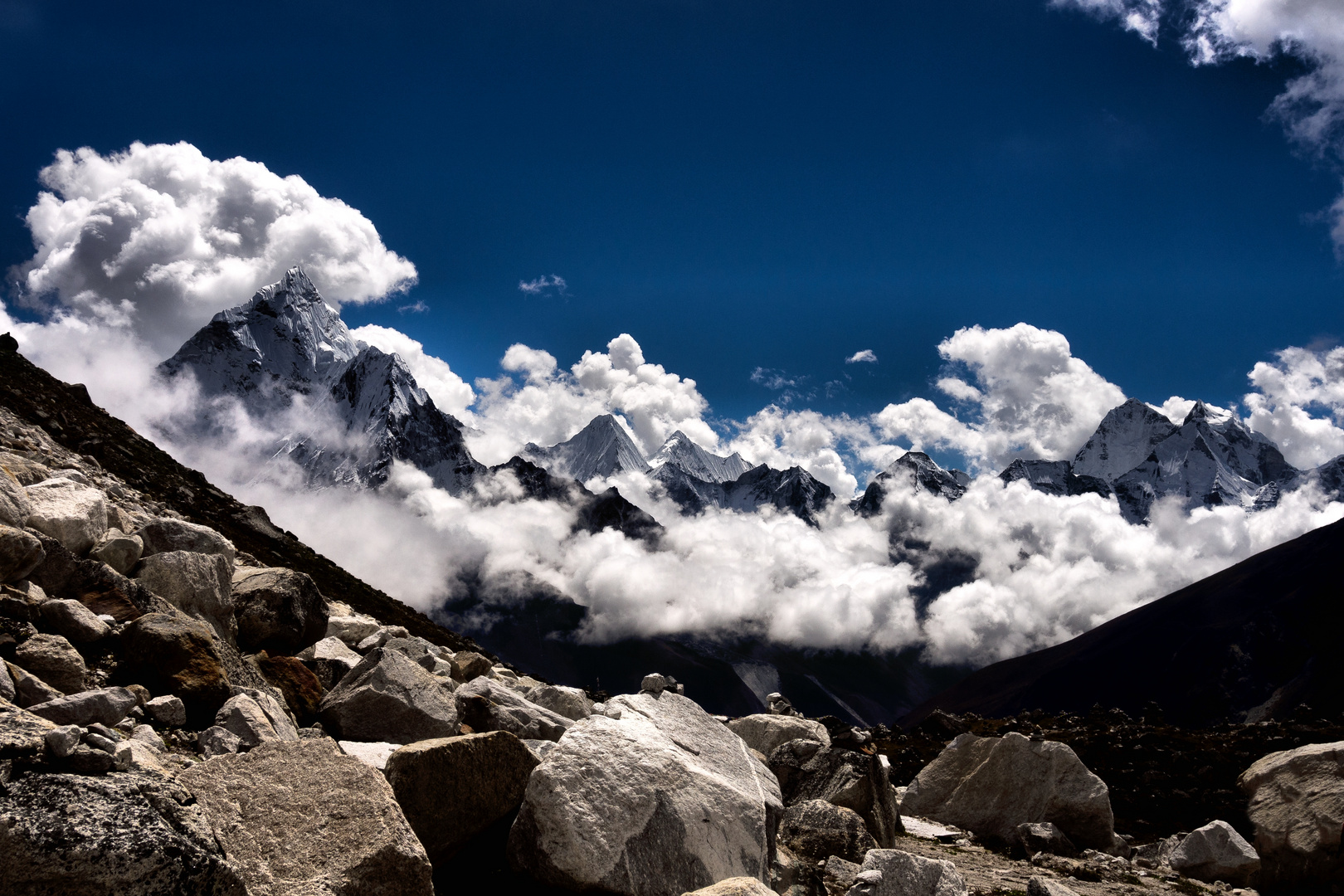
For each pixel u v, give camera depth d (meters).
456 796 8.80
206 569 13.31
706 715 12.04
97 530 13.05
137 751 6.98
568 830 8.56
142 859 4.85
